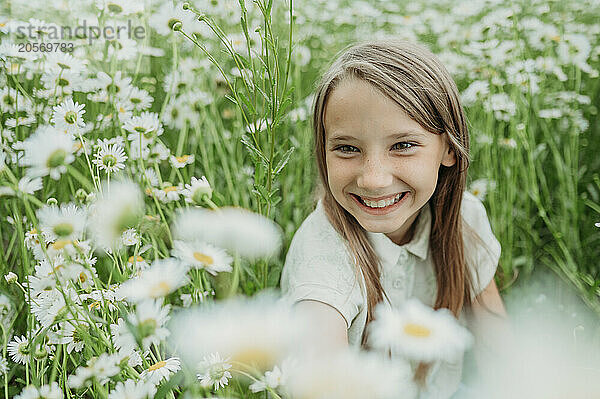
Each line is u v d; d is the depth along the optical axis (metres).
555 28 2.27
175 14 1.58
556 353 0.86
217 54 2.08
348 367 0.73
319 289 1.11
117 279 0.94
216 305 1.00
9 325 1.12
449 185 1.21
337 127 1.04
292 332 0.80
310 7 2.74
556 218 1.86
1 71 1.65
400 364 0.77
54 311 0.93
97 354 0.90
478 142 1.93
